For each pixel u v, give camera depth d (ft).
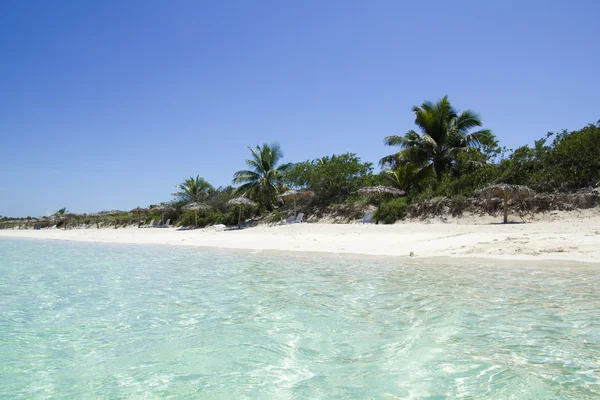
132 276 32.71
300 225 79.30
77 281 30.60
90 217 167.32
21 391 11.45
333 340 15.15
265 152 109.29
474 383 11.07
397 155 86.99
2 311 21.07
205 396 10.93
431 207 70.59
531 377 11.26
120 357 14.05
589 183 60.85
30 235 130.93
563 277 24.86
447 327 15.98
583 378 11.13
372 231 62.49
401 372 12.04
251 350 14.38
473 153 81.97
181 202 139.23
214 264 38.93
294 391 11.05
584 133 64.03
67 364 13.51
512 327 15.66
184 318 18.98
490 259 33.37
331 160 98.58
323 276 29.50
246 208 107.14
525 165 69.41
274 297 22.88
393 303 20.34
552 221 55.77
